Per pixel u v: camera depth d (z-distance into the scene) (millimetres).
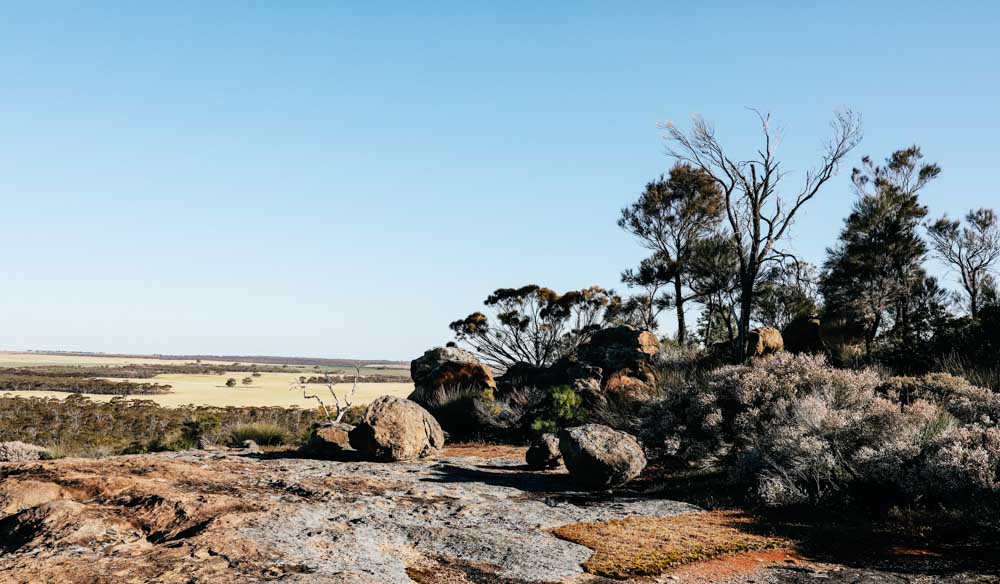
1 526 7469
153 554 6457
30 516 7543
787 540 8453
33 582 5457
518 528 8828
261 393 84625
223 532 7301
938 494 9344
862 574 6977
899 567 7172
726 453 13422
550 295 34750
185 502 8500
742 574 7023
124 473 11320
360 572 6383
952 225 31750
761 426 13273
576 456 12406
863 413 11711
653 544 8188
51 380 107938
